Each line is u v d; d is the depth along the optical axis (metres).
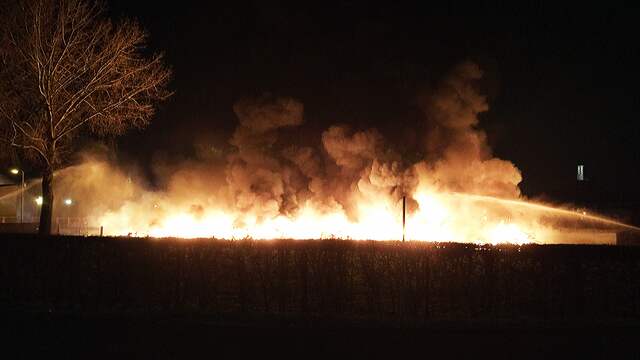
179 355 12.55
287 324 15.49
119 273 17.80
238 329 14.98
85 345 13.27
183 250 17.55
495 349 13.34
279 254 17.08
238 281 17.23
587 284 16.31
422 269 16.62
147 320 15.89
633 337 14.41
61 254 18.16
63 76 27.75
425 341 13.98
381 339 14.12
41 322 15.69
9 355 12.37
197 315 16.45
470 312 16.45
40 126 27.98
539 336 14.52
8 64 27.33
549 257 16.39
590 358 12.67
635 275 16.17
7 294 18.36
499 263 16.48
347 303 16.77
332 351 13.04
